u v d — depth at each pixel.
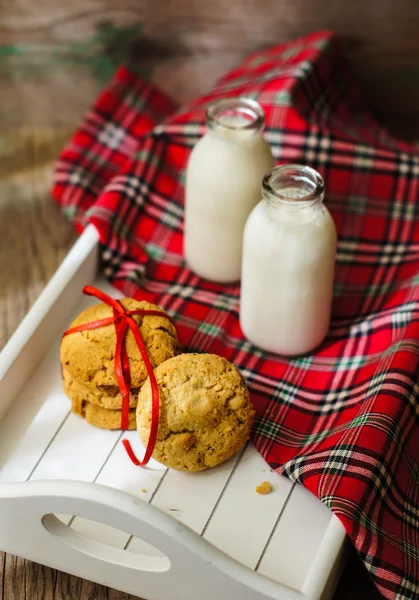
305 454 0.78
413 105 1.09
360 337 0.87
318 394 0.83
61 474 0.79
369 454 0.76
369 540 0.73
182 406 0.77
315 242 0.81
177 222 0.96
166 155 0.99
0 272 0.98
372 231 0.95
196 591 0.71
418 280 0.89
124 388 0.79
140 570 0.72
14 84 1.12
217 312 0.90
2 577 0.77
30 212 1.03
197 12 1.05
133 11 1.05
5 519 0.72
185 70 1.09
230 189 0.86
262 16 1.04
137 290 0.90
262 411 0.82
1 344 0.92
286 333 0.84
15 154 1.10
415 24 1.03
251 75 1.03
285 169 0.81
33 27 1.07
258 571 0.74
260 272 0.82
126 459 0.80
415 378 0.80
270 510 0.77
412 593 0.72
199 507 0.77
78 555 0.73
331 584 0.75
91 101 1.13
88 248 0.90
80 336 0.81
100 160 1.05
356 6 1.03
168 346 0.81
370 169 0.96
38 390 0.84
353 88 1.06
